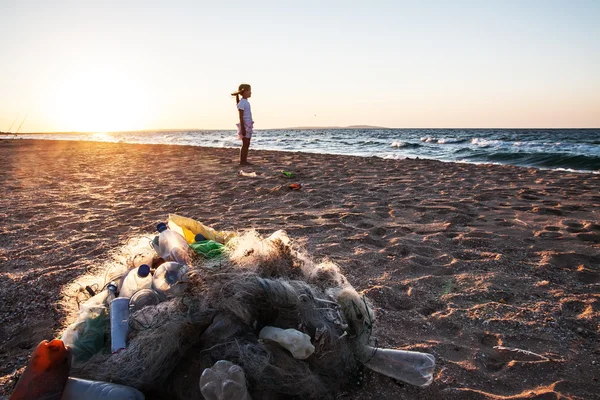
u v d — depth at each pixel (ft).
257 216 19.08
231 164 40.42
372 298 10.69
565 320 9.57
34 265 13.26
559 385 7.44
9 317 10.00
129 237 16.02
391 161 42.55
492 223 17.37
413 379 7.31
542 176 30.68
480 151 66.33
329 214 18.89
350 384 7.26
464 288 11.27
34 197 24.72
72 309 8.63
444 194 23.54
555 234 15.64
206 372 5.57
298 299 6.61
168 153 57.93
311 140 137.80
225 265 7.06
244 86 37.22
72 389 5.94
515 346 8.67
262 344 6.30
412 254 13.75
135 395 6.11
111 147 76.02
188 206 21.47
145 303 7.12
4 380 7.58
